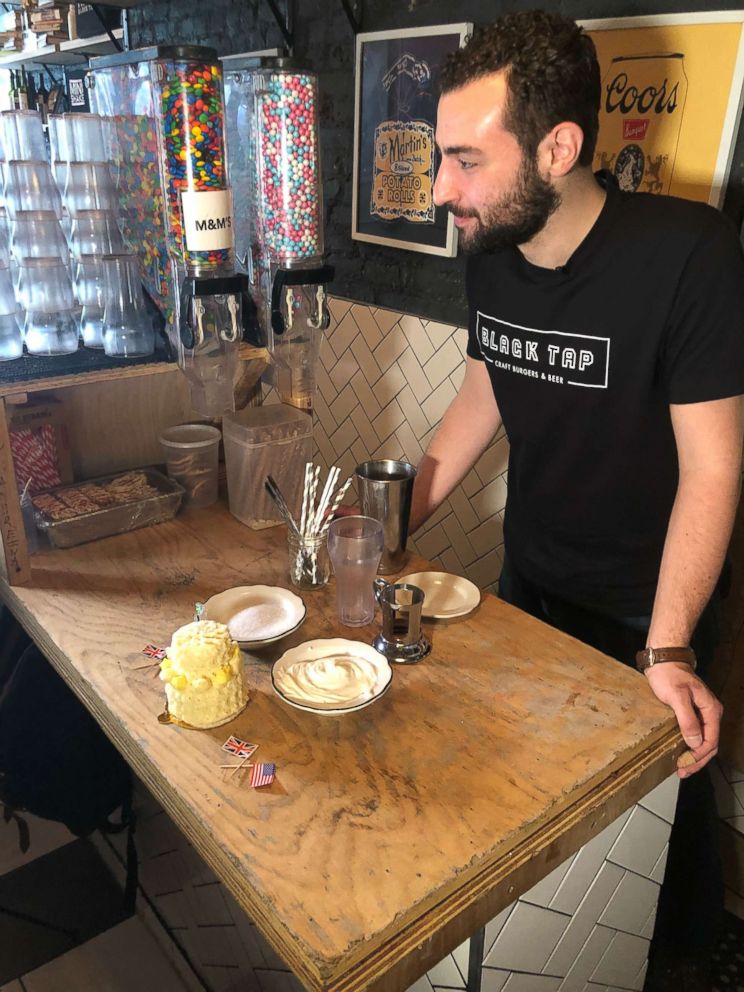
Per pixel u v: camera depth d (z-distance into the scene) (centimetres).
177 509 169
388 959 80
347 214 241
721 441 126
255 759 103
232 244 143
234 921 130
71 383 145
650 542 151
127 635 129
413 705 114
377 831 92
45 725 165
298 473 166
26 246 148
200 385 155
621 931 128
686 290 124
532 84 114
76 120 153
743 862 188
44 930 182
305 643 121
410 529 163
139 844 177
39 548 157
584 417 143
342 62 228
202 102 133
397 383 235
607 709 114
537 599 172
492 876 90
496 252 134
